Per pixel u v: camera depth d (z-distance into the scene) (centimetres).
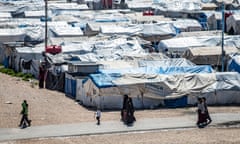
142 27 17212
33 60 14000
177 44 14850
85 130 8294
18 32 16925
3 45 16275
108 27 17250
